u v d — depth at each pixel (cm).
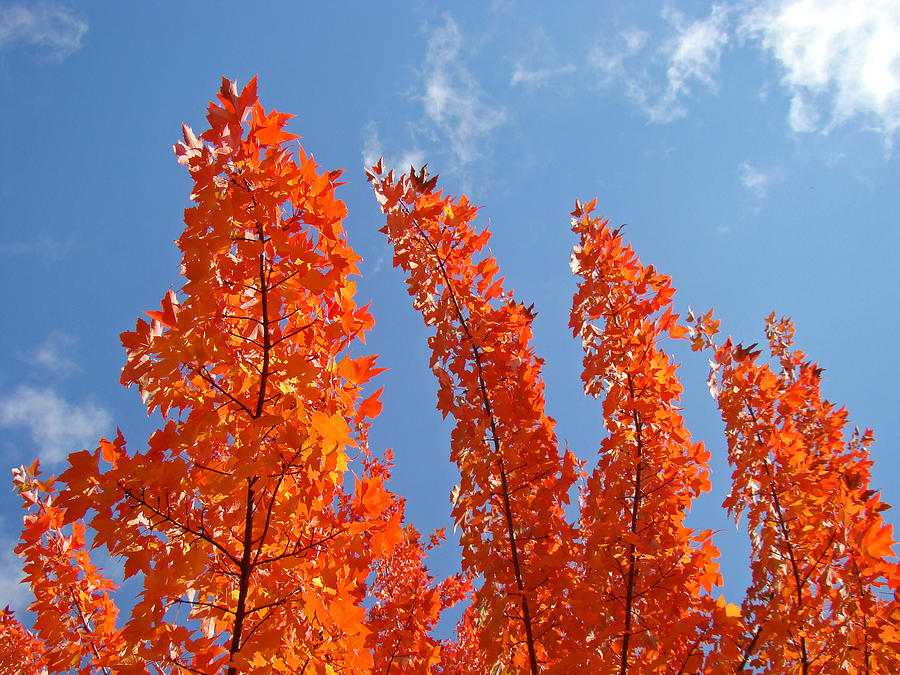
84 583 286
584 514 329
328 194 208
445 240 324
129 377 197
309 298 221
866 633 312
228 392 208
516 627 282
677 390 315
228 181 197
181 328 187
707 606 301
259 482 186
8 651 360
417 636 298
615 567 289
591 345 333
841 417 427
